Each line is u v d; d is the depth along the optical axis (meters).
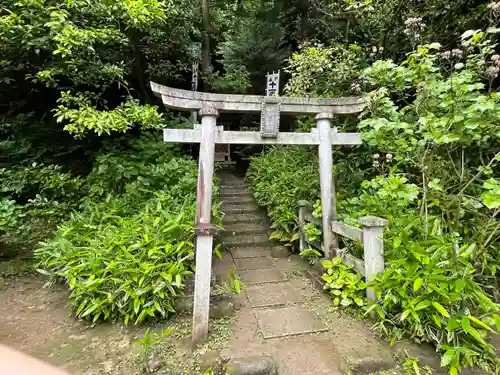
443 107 2.15
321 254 2.83
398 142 2.39
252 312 2.17
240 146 7.44
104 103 4.32
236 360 1.60
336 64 3.50
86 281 2.03
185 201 3.16
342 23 4.31
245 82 5.80
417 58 2.44
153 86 2.04
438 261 1.82
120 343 1.83
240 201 4.68
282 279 2.75
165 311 2.02
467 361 1.50
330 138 2.54
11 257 3.07
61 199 3.69
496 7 2.17
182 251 2.30
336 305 2.19
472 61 2.21
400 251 1.98
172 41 4.61
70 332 1.94
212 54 6.89
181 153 5.24
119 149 4.34
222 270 2.95
